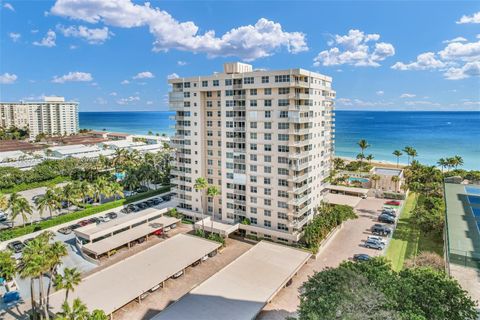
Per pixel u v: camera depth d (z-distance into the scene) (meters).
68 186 83.12
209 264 59.62
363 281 35.44
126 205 93.88
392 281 35.50
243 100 68.56
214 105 74.44
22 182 113.81
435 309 31.75
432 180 107.81
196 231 72.44
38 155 150.38
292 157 62.88
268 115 65.25
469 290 39.47
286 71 61.56
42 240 39.59
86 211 83.62
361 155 147.25
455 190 87.44
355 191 104.12
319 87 70.94
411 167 121.44
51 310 41.88
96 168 119.38
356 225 79.56
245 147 69.56
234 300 44.25
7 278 40.59
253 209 70.56
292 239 64.50
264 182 67.94
